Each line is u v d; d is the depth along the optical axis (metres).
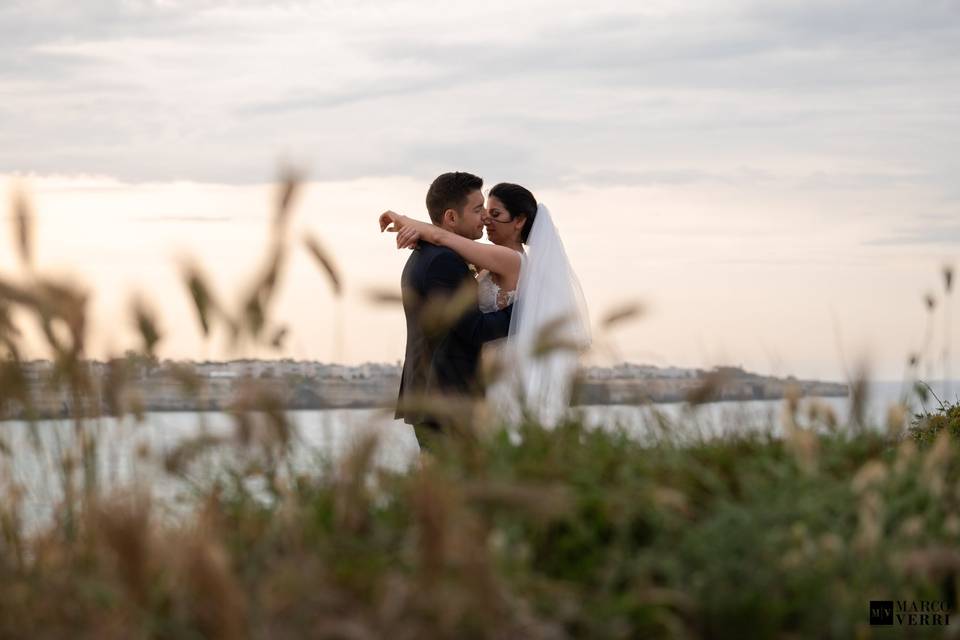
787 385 3.46
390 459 3.33
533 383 3.82
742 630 2.70
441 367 5.70
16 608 2.65
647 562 2.80
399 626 2.48
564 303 6.13
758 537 2.81
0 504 3.10
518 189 6.50
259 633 2.41
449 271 5.89
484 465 3.21
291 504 2.98
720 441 3.71
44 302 2.97
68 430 3.08
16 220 3.04
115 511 2.46
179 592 2.49
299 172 3.05
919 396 3.91
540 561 3.02
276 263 3.04
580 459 3.29
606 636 2.62
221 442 2.96
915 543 3.03
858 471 3.42
